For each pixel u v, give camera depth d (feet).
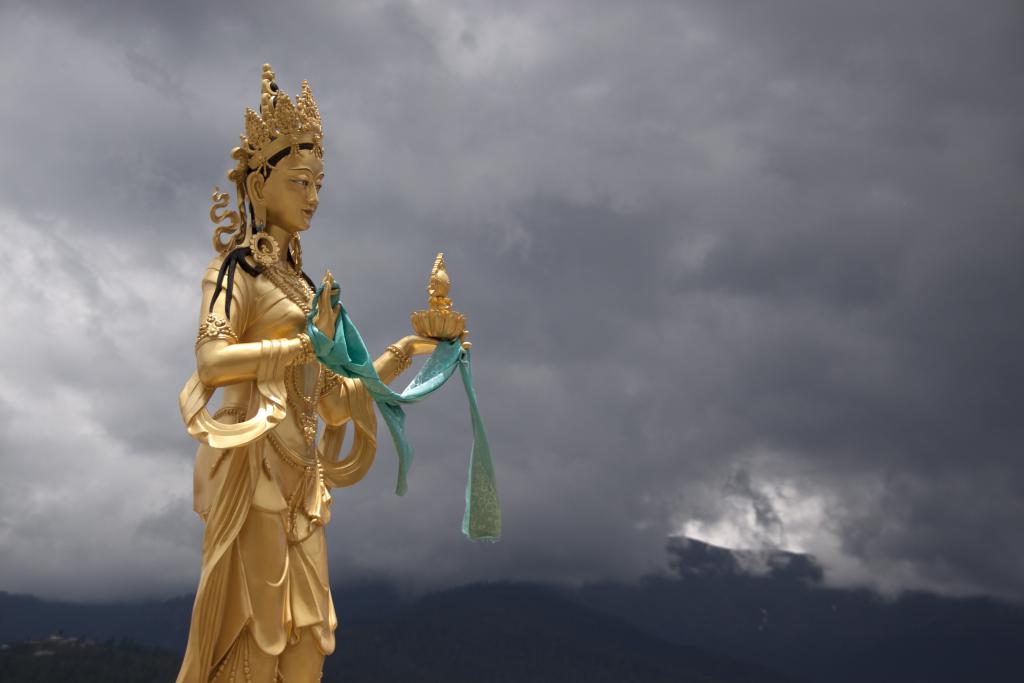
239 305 31.55
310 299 33.09
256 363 30.48
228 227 33.19
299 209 33.30
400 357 35.37
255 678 30.12
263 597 30.35
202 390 30.37
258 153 33.24
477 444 36.22
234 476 30.71
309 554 31.50
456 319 35.91
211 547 30.37
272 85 33.76
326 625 31.27
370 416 34.60
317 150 33.71
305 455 32.01
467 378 36.19
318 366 33.14
